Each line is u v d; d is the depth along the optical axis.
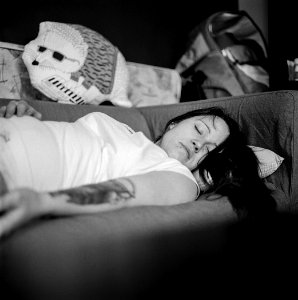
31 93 1.52
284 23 2.76
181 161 1.22
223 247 0.81
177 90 2.25
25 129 0.82
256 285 0.81
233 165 1.17
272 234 1.01
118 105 1.70
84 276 0.54
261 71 2.38
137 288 0.60
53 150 0.83
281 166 1.26
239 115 1.39
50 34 1.48
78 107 1.42
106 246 0.59
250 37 2.46
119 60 1.69
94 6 2.03
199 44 2.37
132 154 1.03
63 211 0.62
